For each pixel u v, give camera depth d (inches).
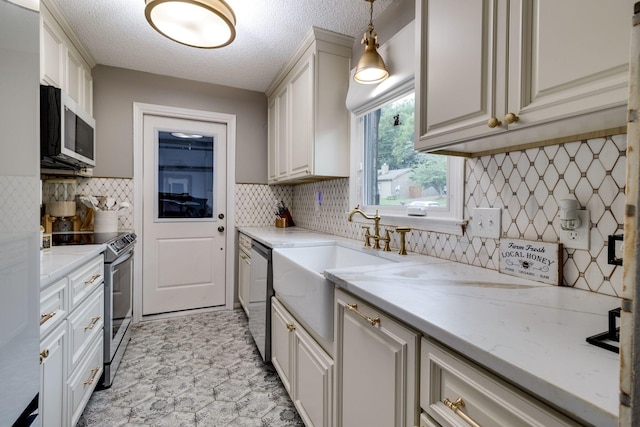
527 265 42.4
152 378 76.1
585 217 36.8
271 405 66.4
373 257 68.5
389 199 78.2
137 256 113.3
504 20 32.7
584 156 36.7
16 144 28.2
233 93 127.0
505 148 46.1
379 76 67.9
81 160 79.7
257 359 86.0
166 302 119.6
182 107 118.5
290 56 98.9
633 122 11.9
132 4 73.9
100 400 67.3
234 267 128.5
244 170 130.0
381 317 35.3
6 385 27.0
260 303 83.9
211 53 98.1
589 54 25.6
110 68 108.0
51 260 53.3
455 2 38.7
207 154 125.6
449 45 39.8
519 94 31.3
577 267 37.8
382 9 75.2
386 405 34.4
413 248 65.8
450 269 48.4
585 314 29.4
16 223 28.3
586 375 19.1
